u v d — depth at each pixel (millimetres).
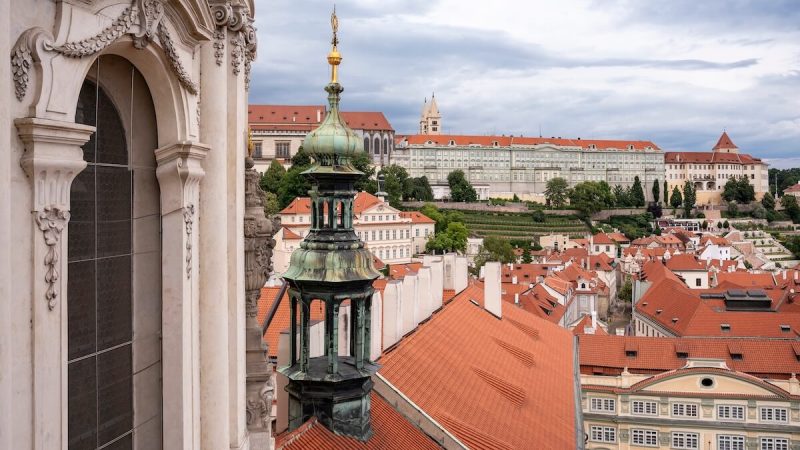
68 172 10070
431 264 41625
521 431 32938
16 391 9367
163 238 13414
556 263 194750
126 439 12773
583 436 43531
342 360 23281
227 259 15320
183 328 13555
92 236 11758
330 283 21609
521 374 41688
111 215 12258
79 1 10078
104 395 12180
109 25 10805
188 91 13414
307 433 20688
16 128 9289
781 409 79312
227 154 15344
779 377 83312
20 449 9430
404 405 26766
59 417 10062
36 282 9625
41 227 9656
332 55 23328
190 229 13789
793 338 98312
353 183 23375
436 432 26453
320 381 21734
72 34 9984
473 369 36156
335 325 21984
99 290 12000
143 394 13180
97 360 11969
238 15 15086
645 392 82438
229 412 15477
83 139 10273
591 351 87625
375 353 28047
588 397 84312
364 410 22641
